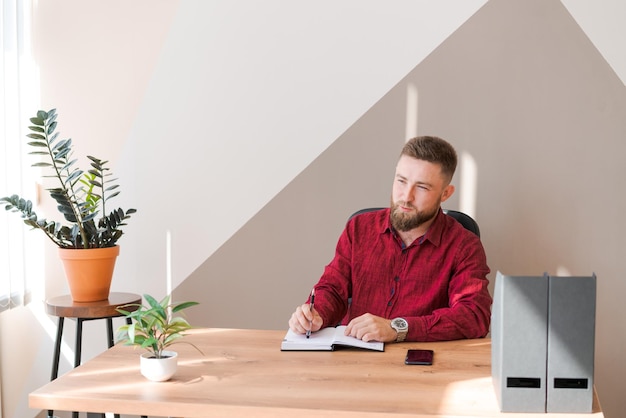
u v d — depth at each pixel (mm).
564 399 1541
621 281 2939
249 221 3125
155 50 3127
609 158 2914
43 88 3172
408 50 2990
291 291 3121
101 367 1887
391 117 3016
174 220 3164
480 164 2980
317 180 3074
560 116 2930
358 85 3025
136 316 1802
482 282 2301
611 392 2979
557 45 2916
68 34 3152
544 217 2963
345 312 2508
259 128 3094
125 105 3154
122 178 3174
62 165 3174
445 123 2990
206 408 1597
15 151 2932
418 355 1948
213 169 3129
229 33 3084
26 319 3193
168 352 1852
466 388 1707
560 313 1539
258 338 2182
